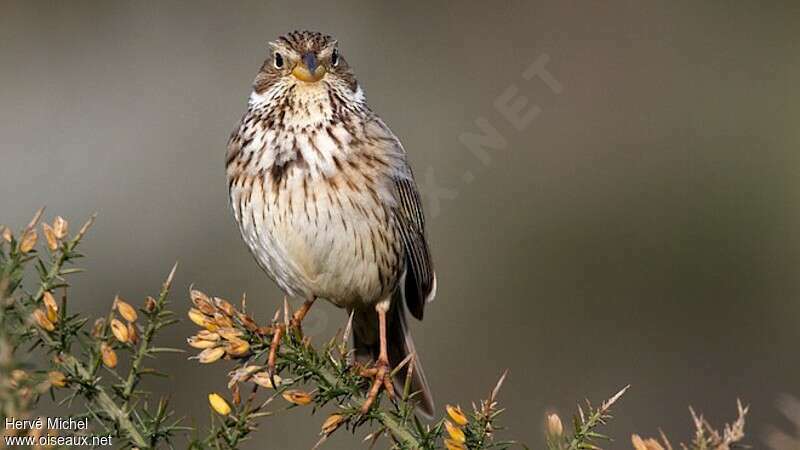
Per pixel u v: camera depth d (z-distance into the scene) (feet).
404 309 29.58
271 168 27.27
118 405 19.93
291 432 39.24
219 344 20.97
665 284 48.29
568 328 47.01
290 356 21.21
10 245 18.20
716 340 47.85
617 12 51.26
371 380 24.88
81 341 19.34
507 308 46.50
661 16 51.31
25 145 48.08
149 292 45.03
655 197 48.96
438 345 45.75
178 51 50.37
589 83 50.37
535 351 46.29
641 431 45.96
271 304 44.47
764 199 49.62
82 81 49.47
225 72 50.26
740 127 50.62
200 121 49.32
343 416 20.95
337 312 39.06
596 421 19.25
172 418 38.29
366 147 27.76
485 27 50.72
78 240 19.01
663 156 49.78
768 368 47.73
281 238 27.58
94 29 50.11
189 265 45.42
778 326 48.44
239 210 28.02
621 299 47.67
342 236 27.50
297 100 27.30
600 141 49.57
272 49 28.09
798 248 48.93
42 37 49.73
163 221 46.96
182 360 40.96
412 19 50.85
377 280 28.35
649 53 50.93
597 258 47.75
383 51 50.47
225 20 50.96
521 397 45.60
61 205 46.85
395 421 21.12
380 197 27.89
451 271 46.47
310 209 27.25
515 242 47.29
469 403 45.27
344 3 51.26
